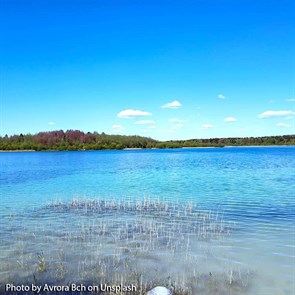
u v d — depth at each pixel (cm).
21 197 2934
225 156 10881
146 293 945
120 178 4609
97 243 1456
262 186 3491
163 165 7075
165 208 2333
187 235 1593
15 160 10162
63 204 2547
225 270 1146
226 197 2792
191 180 4191
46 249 1371
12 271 1130
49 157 12250
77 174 5284
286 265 1194
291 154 11531
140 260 1240
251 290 991
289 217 1983
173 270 1144
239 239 1517
